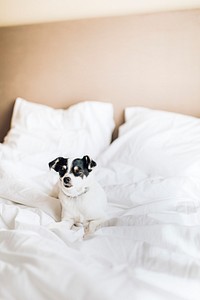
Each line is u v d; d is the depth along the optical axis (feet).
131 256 2.49
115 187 4.12
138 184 4.08
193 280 2.10
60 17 5.96
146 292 1.89
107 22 5.66
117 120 6.00
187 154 4.56
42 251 2.35
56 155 5.13
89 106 5.77
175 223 3.09
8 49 6.31
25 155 5.15
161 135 4.97
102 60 5.85
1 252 2.51
